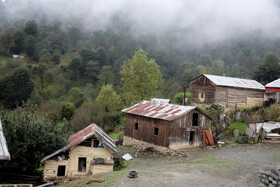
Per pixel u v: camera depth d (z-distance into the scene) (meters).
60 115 48.03
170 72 100.62
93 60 98.50
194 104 36.38
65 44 121.31
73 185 13.72
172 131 21.52
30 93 62.06
